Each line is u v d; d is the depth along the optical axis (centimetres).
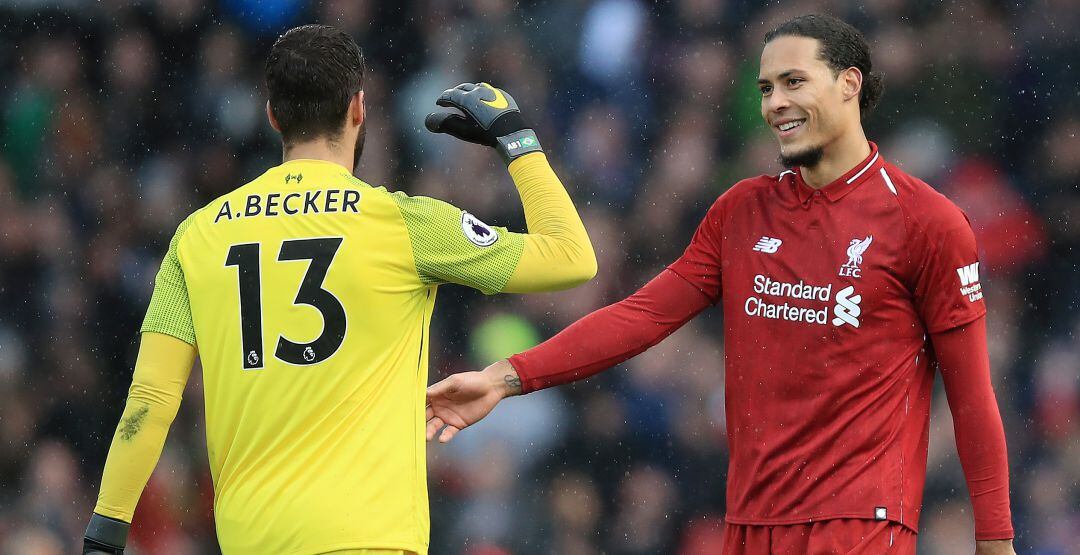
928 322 1355
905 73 3928
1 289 3794
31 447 3581
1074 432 3516
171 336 1223
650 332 1466
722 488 3403
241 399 1196
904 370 1358
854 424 1347
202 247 1229
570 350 1456
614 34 3959
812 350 1359
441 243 1221
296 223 1208
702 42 3962
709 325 3541
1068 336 3662
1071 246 3766
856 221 1358
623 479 3416
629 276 3766
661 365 3494
